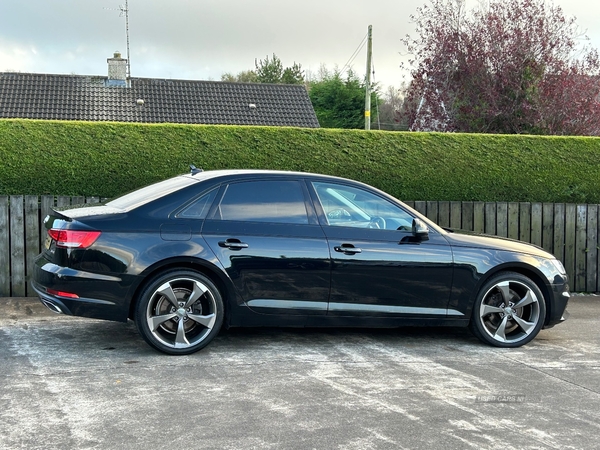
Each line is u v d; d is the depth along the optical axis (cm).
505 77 1463
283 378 488
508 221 922
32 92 2245
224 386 464
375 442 370
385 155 920
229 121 2334
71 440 360
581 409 441
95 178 826
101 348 556
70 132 821
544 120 1456
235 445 359
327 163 902
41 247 783
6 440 358
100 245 511
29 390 442
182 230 531
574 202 970
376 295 572
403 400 446
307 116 2470
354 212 580
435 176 930
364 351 579
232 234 541
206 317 538
